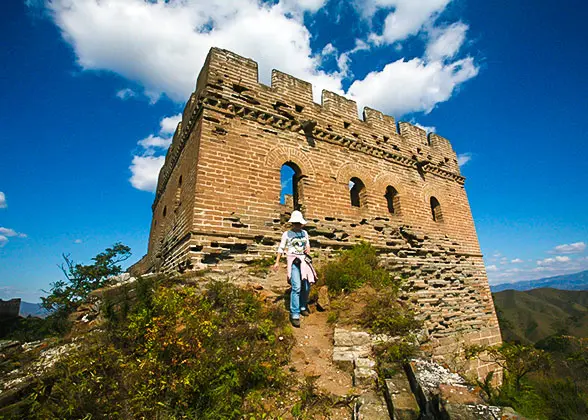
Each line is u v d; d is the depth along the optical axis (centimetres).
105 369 422
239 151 1016
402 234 1337
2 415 353
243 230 938
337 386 440
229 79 1079
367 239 1211
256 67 1164
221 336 480
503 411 307
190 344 436
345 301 730
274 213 1022
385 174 1402
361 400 386
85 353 444
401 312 655
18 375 444
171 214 1256
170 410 356
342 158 1278
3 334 1398
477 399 335
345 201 1217
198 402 368
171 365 408
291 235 683
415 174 1530
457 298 1326
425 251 1375
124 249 1483
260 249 954
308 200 1122
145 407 351
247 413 372
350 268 868
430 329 938
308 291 693
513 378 602
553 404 513
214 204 915
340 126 1334
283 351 510
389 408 377
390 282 903
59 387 383
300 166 1146
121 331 513
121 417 343
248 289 715
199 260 839
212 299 630
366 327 612
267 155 1073
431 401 349
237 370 418
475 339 1211
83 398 365
